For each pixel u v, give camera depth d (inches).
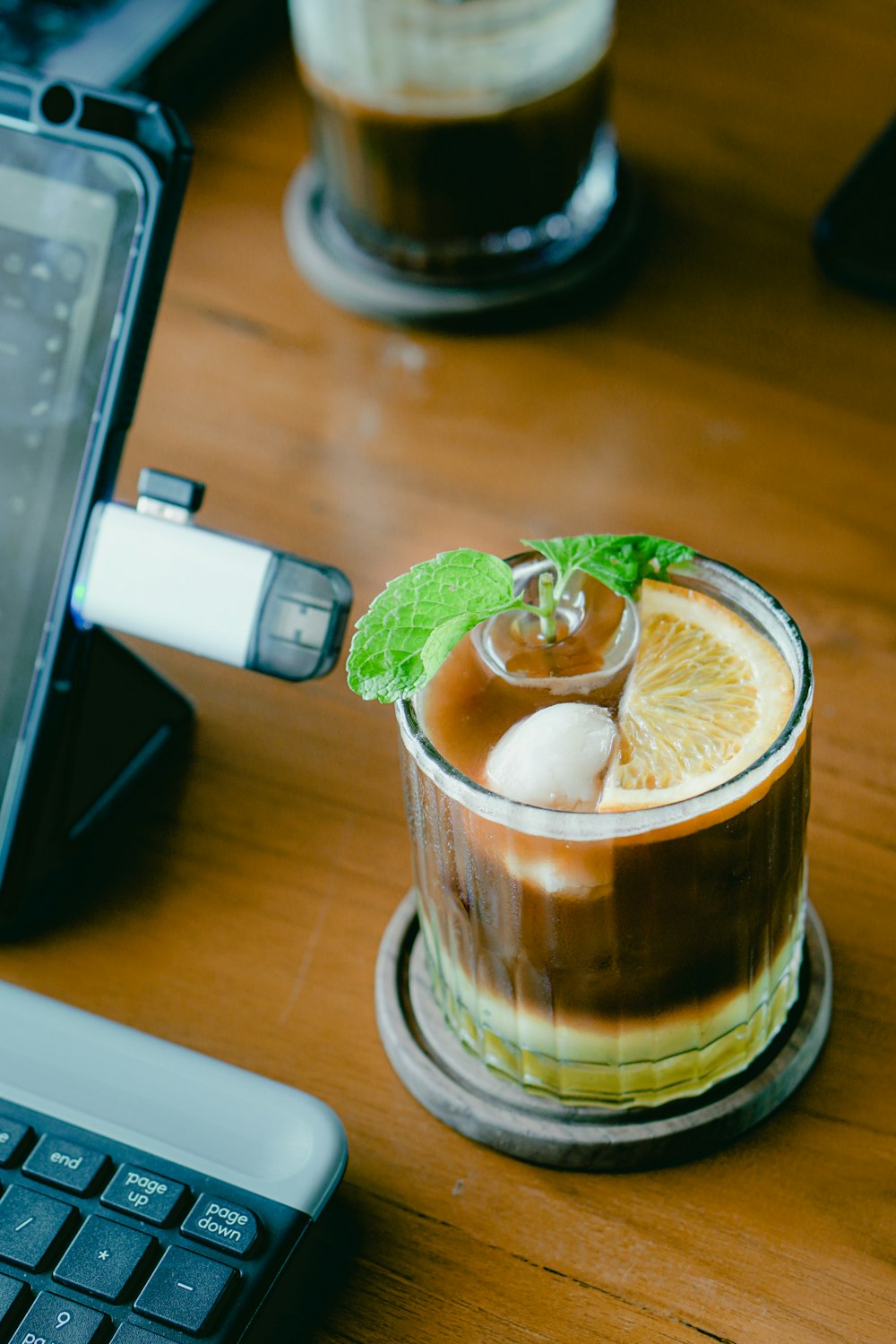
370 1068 24.0
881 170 31.8
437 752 21.3
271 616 23.7
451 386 30.6
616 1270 22.5
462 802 21.1
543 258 31.5
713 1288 22.3
